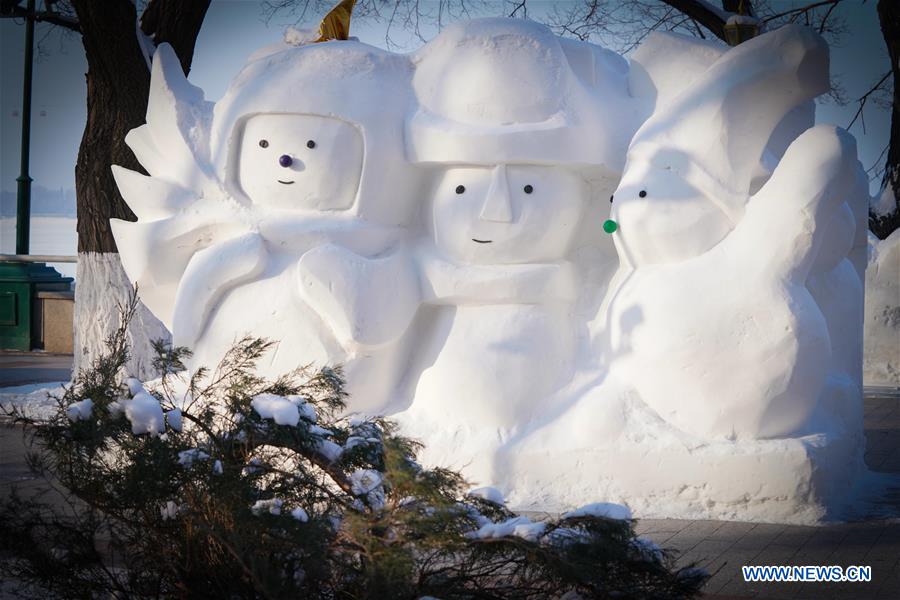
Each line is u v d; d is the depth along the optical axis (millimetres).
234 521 4570
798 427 8117
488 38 9070
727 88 8344
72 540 5051
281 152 9086
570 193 8984
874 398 15508
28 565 5199
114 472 4910
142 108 12664
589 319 8984
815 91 8305
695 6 15219
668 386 8180
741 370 7930
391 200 9148
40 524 5090
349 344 8719
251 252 8969
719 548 7223
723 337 7961
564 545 4504
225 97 9516
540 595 4746
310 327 8773
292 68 9273
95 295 12648
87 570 5145
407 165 9156
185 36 13453
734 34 9508
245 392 5281
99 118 12773
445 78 9117
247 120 9320
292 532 4453
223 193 9359
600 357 8727
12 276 20125
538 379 8648
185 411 5117
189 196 9531
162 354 5715
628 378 8422
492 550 4562
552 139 8703
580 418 8344
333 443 4957
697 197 8297
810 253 7938
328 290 8656
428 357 8977
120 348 5480
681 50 9203
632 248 8562
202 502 4727
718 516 7996
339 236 8938
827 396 8734
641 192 8445
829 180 7793
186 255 9531
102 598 5121
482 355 8672
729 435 8062
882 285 17156
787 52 8211
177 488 4770
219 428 5055
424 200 9305
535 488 8297
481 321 8859
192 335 9062
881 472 10195
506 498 8297
